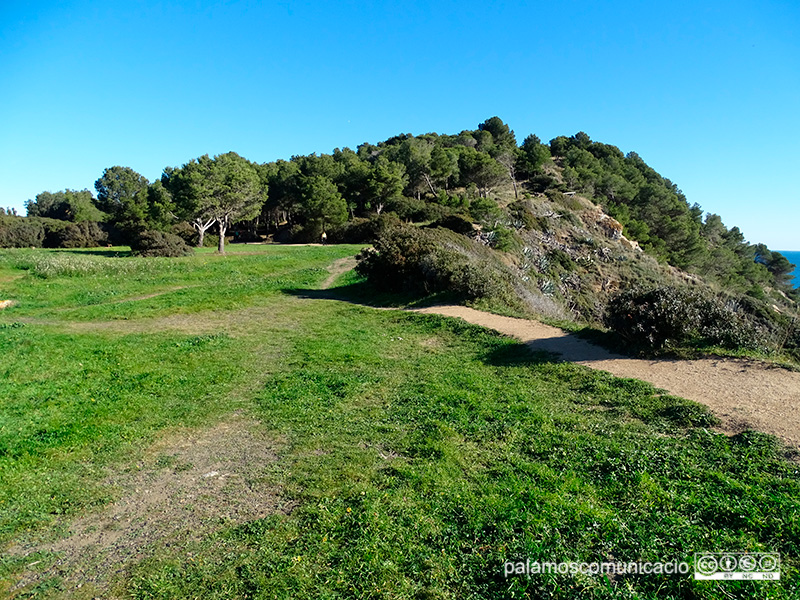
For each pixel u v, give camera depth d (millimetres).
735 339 9352
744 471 5023
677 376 8430
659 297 10250
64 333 13906
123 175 63312
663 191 79000
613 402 7641
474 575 3803
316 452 6383
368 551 4086
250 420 7676
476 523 4391
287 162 75188
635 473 5160
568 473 5328
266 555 4184
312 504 5020
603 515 4344
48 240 56938
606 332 11523
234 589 3771
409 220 51656
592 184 72125
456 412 7496
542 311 20281
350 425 7270
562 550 3908
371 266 21906
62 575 4125
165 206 48312
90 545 4566
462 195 61438
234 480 5727
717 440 5848
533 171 75625
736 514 4223
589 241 44906
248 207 44000
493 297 17422
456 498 4887
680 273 47375
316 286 24391
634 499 4648
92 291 21750
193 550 4367
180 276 26047
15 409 7945
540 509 4512
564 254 41125
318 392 8875
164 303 18969
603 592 3434
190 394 8891
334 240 54000
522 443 6305
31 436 6910
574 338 11844
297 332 14469
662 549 3846
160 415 7863
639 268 43375
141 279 25047
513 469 5547
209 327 15180
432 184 69125
